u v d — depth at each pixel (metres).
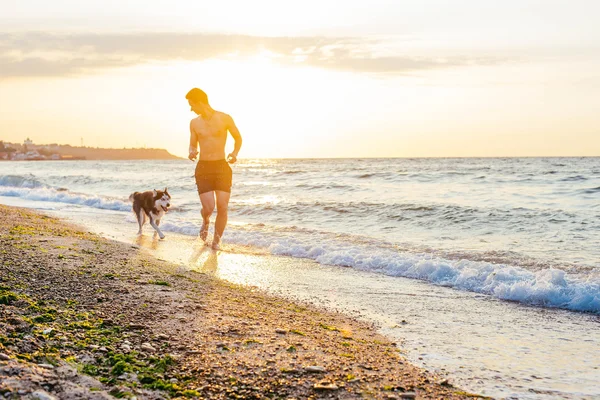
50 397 2.61
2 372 2.78
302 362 3.58
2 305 4.20
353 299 6.04
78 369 3.12
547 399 3.29
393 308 5.68
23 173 48.84
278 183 26.80
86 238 8.84
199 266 7.63
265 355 3.66
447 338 4.60
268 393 3.06
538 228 11.93
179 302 4.91
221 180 8.93
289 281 6.91
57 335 3.62
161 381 3.09
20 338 3.44
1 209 13.16
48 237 8.34
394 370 3.65
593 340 4.62
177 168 63.84
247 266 7.82
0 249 6.70
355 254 8.62
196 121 8.82
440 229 12.26
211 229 11.64
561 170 35.16
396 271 7.68
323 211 15.11
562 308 5.81
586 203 16.34
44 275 5.42
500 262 8.01
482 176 28.95
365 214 14.44
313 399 3.02
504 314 5.50
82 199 18.31
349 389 3.20
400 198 19.20
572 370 3.84
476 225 12.56
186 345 3.74
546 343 4.51
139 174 43.00
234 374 3.29
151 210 10.41
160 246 9.35
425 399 3.18
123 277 5.73
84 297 4.73
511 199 18.22
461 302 6.01
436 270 7.29
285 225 13.24
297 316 5.00
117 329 3.94
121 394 2.82
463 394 3.31
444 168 44.00
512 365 3.93
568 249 9.40
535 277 6.56
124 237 10.31
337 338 4.33
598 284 6.07
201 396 2.96
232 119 8.92
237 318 4.58
